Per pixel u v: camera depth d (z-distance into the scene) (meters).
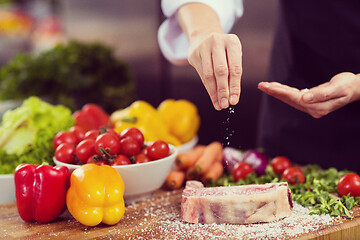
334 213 1.17
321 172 1.51
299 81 1.81
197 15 1.44
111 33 3.89
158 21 3.43
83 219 1.14
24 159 1.46
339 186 1.32
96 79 2.62
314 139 1.80
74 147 1.35
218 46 1.14
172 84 3.46
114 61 2.72
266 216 1.16
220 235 1.09
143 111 1.76
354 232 1.12
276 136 1.90
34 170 1.18
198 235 1.09
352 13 1.63
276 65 1.90
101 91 2.63
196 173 1.50
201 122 3.17
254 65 2.61
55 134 1.56
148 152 1.35
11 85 2.53
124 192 1.31
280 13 1.84
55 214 1.19
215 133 3.05
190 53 1.26
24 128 1.59
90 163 1.24
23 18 4.20
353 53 1.67
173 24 1.70
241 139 2.77
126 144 1.32
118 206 1.16
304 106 1.36
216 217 1.16
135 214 1.25
